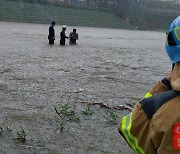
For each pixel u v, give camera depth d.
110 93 9.90
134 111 1.71
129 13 85.69
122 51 23.64
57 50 20.95
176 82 1.57
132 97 9.58
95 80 11.82
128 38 41.72
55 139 5.78
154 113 1.60
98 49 23.70
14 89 9.55
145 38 45.41
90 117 7.11
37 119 6.80
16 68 13.17
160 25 90.06
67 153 5.27
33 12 64.88
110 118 7.12
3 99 8.34
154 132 1.54
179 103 1.52
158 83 1.80
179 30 1.60
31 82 10.67
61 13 69.06
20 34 33.50
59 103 8.23
